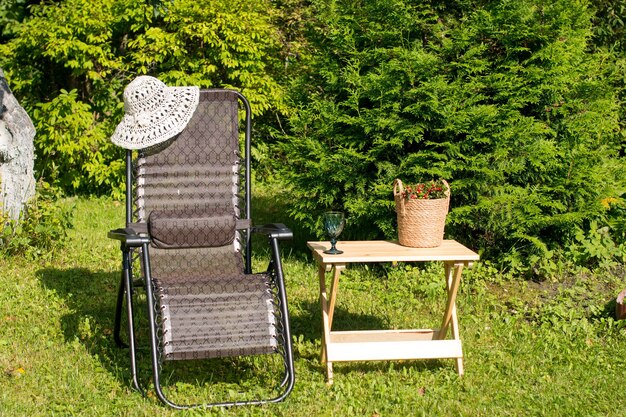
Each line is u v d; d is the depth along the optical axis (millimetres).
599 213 6137
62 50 8375
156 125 4484
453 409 3920
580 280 5926
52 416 3691
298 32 10164
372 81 5770
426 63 5688
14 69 8875
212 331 3850
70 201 8695
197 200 4605
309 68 6617
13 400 3836
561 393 4164
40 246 6512
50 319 5020
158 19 9250
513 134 5715
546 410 3938
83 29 8531
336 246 4398
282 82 9172
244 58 9008
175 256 4426
